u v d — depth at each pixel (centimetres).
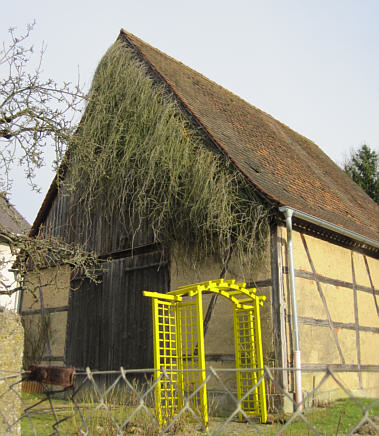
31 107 818
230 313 782
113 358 941
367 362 919
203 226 814
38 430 534
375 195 2309
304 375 750
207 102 1132
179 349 679
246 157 944
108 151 1013
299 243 822
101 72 1135
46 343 1118
